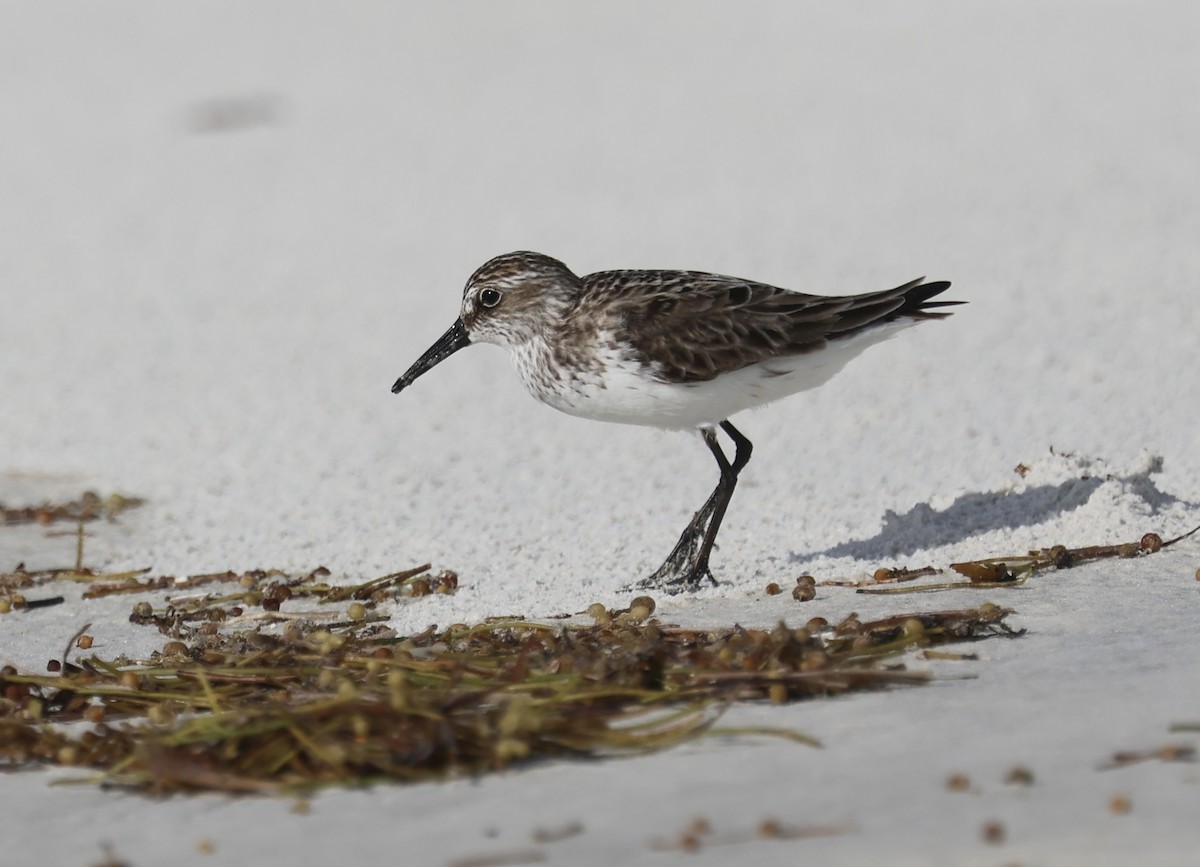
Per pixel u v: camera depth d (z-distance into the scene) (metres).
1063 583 9.23
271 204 28.27
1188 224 20.56
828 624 8.60
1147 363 15.25
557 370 10.55
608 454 14.50
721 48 37.97
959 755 6.13
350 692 6.91
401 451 15.08
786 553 10.91
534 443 15.09
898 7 39.03
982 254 20.44
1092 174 23.73
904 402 15.05
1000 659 7.62
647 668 7.35
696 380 10.14
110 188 30.28
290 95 37.44
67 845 6.05
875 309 10.23
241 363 18.95
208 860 5.72
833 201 24.31
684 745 6.60
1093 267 19.16
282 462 14.98
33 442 16.14
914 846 5.27
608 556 11.27
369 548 12.02
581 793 6.09
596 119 32.41
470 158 30.31
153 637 10.00
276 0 48.56
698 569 10.15
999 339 16.80
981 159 25.61
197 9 48.03
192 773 6.57
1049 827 5.33
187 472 14.84
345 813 6.12
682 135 30.16
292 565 11.74
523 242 23.94
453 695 7.02
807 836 5.43
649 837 5.54
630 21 42.62
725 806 5.79
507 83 36.88
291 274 23.42
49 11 47.97
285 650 8.48
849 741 6.44
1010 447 13.20
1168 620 8.26
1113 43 32.50
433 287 22.05
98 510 13.72
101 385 18.28
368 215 26.84
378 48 42.19
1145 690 6.83
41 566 12.16
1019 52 32.94
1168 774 5.74
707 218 24.20
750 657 7.42
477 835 5.71
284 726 6.80
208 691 7.61
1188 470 11.80
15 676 8.21
